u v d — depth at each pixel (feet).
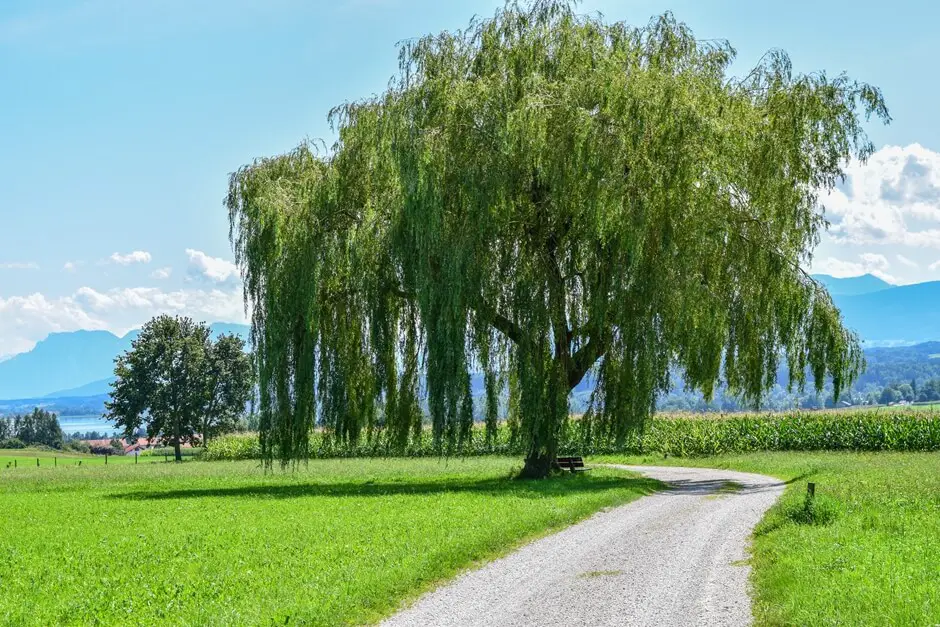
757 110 115.75
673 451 203.00
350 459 212.23
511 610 43.09
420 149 103.30
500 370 109.29
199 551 62.39
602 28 111.96
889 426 184.75
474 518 73.20
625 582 48.80
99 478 163.84
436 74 109.19
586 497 91.40
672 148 101.45
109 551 64.08
